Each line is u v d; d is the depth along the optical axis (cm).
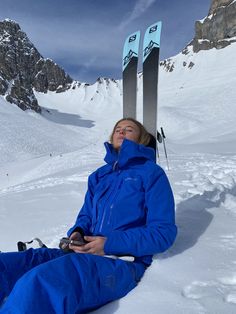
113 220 304
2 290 242
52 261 225
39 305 202
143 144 342
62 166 3553
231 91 13612
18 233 529
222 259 310
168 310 234
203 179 847
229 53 19400
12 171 5003
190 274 285
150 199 299
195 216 454
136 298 253
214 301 240
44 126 11931
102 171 337
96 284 237
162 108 12056
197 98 14388
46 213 646
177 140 8406
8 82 14962
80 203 711
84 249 278
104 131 14338
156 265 302
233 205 538
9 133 9856
